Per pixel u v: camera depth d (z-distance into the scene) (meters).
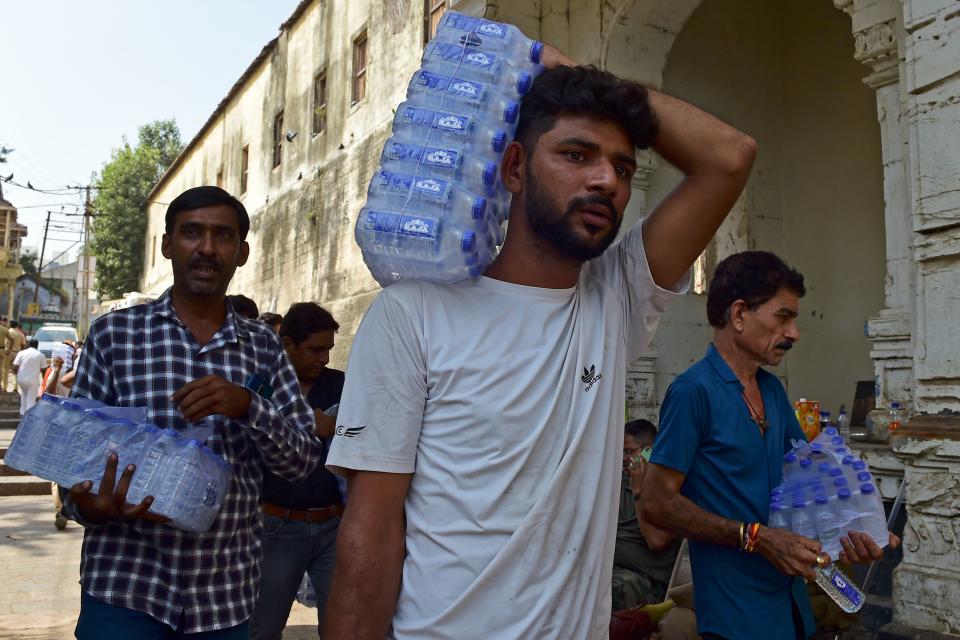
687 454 2.22
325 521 3.34
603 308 1.60
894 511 3.50
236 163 21.41
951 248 3.24
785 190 7.00
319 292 14.58
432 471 1.42
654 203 6.31
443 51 1.64
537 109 1.49
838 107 6.59
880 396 4.49
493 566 1.36
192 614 2.18
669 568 3.52
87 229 41.28
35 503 9.79
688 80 6.56
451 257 1.46
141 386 2.26
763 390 2.41
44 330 27.02
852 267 6.42
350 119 13.64
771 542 2.05
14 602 5.28
